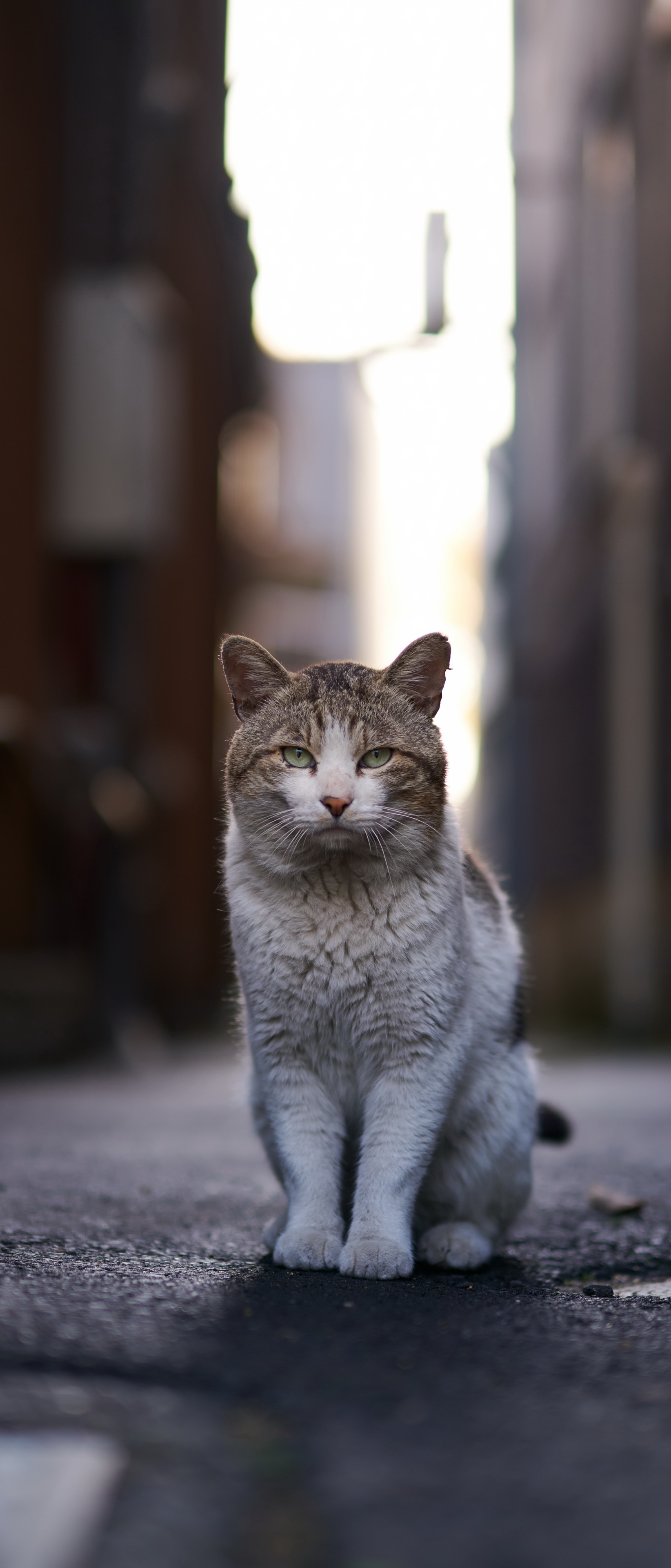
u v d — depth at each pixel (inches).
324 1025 112.4
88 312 356.5
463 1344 82.7
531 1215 140.5
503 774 979.9
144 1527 55.4
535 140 730.8
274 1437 65.5
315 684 122.7
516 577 865.5
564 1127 140.2
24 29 336.8
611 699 543.2
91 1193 139.9
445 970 111.0
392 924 110.2
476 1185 121.7
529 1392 73.3
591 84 599.8
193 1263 105.2
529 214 828.6
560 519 733.9
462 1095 119.3
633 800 513.0
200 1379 72.7
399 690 124.3
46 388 354.0
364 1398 71.4
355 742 116.6
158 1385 71.4
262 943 112.2
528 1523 57.3
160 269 482.0
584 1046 492.4
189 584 591.5
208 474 649.6
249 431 927.7
